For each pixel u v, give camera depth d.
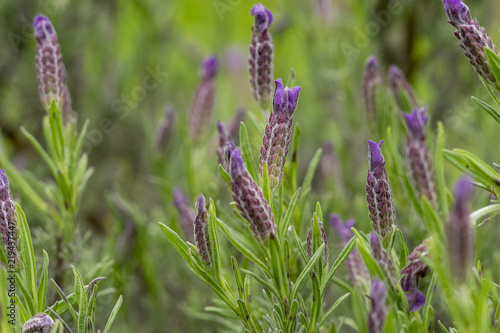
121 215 0.70
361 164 0.87
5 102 0.94
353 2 0.89
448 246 0.45
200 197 0.51
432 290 0.50
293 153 0.57
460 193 0.45
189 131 0.72
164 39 1.06
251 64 0.55
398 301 0.49
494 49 0.50
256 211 0.49
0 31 0.93
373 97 0.64
